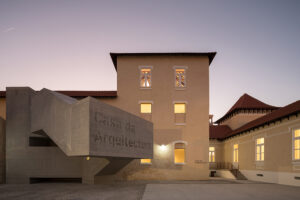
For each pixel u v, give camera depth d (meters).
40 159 15.36
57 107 12.63
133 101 20.78
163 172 19.55
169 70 21.16
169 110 20.59
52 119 13.01
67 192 11.45
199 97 20.73
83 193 11.16
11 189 12.55
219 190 12.51
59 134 12.16
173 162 19.72
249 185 15.05
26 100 15.85
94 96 20.67
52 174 15.28
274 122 16.70
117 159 14.31
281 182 15.66
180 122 20.45
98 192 11.51
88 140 10.00
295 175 14.29
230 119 30.83
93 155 10.23
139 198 9.82
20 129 15.58
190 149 19.95
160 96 20.81
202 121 20.36
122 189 12.67
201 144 20.02
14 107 15.84
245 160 21.61
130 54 21.12
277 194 11.09
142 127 14.80
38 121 14.71
